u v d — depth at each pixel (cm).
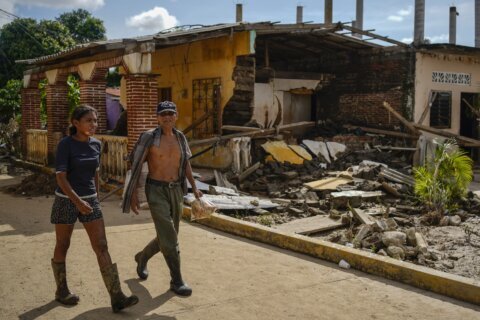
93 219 466
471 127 1847
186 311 470
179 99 1605
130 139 1071
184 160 529
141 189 970
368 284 554
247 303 493
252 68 1401
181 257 646
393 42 1547
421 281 541
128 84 1070
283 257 655
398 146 1574
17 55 3066
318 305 490
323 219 904
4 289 524
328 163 1384
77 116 457
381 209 997
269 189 1168
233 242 728
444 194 957
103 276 461
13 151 2053
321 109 1808
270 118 1631
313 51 1769
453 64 1697
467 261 675
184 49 1563
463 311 479
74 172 459
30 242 716
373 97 1692
